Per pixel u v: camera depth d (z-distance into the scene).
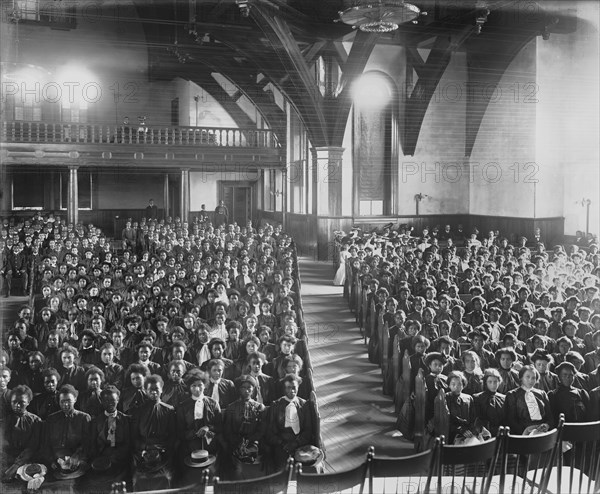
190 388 8.03
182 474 7.79
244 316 12.17
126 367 10.45
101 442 7.75
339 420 11.12
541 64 26.97
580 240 26.12
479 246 22.64
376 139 29.22
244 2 21.05
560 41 27.19
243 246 21.81
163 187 35.50
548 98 27.30
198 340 10.64
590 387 9.45
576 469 7.89
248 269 16.53
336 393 12.48
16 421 7.76
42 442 7.79
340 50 27.44
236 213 36.06
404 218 29.52
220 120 35.34
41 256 21.00
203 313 13.31
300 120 29.58
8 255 21.52
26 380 9.80
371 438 10.34
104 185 34.47
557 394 8.98
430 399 9.37
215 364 8.63
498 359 9.80
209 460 7.70
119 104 33.28
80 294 12.91
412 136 29.33
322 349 15.23
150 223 27.75
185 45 29.83
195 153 29.19
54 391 8.63
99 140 28.17
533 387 9.14
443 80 29.81
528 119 27.42
